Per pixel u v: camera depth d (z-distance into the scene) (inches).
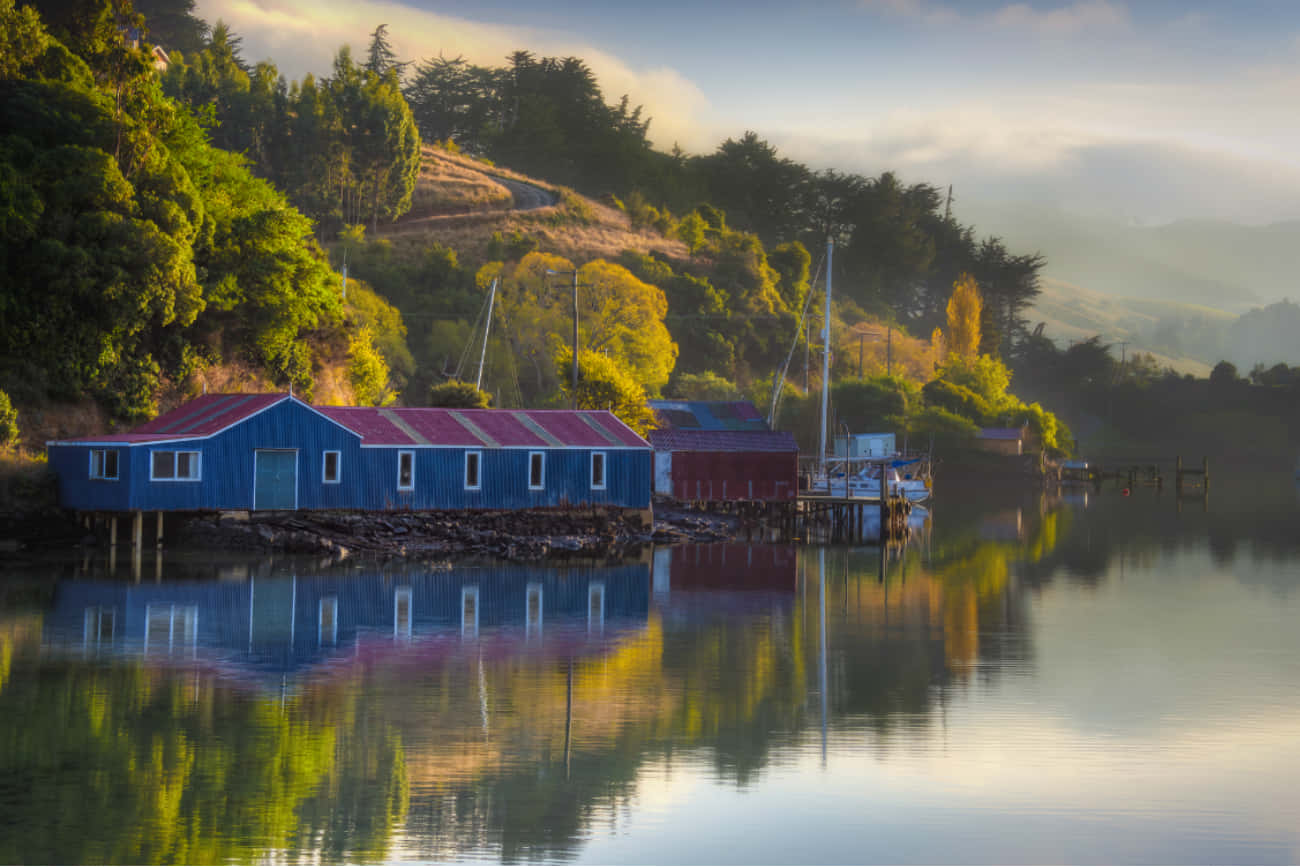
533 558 3503.9
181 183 4330.7
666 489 4972.9
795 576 3238.2
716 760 1454.2
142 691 1691.7
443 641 2113.7
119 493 3366.1
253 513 3553.2
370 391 5541.3
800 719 1647.4
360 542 3447.3
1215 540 4611.2
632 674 1893.5
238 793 1295.5
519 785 1349.7
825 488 6072.8
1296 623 2551.7
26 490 3464.6
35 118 4047.7
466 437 3951.8
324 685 1755.7
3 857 1110.4
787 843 1202.6
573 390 5004.9
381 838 1190.3
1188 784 1398.9
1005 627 2444.6
